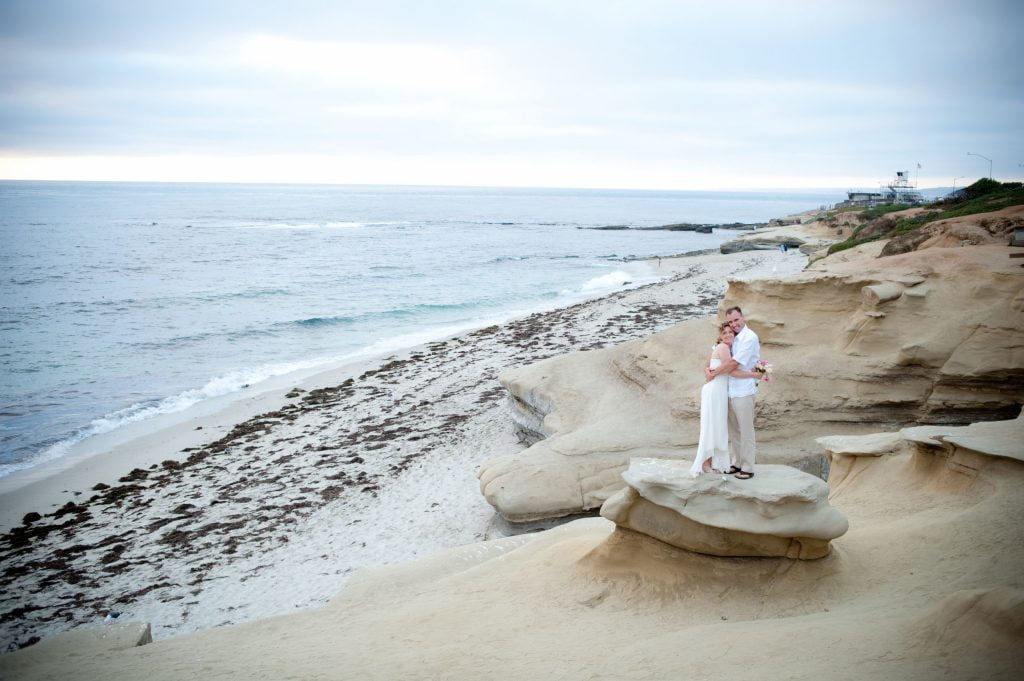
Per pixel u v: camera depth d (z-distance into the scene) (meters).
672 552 9.81
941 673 6.38
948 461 11.94
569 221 182.75
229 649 10.06
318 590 14.95
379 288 60.44
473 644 9.01
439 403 27.73
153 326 42.81
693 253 91.38
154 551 17.06
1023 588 7.95
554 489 16.34
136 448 23.84
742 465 9.36
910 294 17.03
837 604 8.83
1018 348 15.62
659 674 7.47
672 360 19.84
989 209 40.03
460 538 17.02
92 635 11.16
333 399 28.88
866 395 16.66
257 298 53.75
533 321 42.94
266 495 20.08
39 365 33.78
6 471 21.98
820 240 83.12
